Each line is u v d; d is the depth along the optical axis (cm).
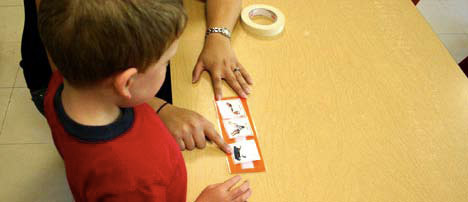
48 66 95
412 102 91
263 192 72
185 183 69
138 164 54
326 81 94
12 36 202
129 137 55
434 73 98
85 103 52
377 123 85
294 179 75
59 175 152
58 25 44
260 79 93
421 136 83
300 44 104
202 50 98
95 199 56
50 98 58
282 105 88
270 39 105
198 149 79
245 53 100
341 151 80
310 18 113
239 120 84
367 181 75
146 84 54
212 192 70
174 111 83
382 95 92
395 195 73
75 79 49
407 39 108
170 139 66
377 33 109
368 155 79
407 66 100
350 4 119
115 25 43
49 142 162
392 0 122
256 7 111
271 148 79
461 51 221
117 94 52
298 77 95
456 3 251
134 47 46
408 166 78
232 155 78
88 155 52
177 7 49
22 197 145
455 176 77
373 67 99
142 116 60
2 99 175
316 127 84
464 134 85
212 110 86
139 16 44
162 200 60
